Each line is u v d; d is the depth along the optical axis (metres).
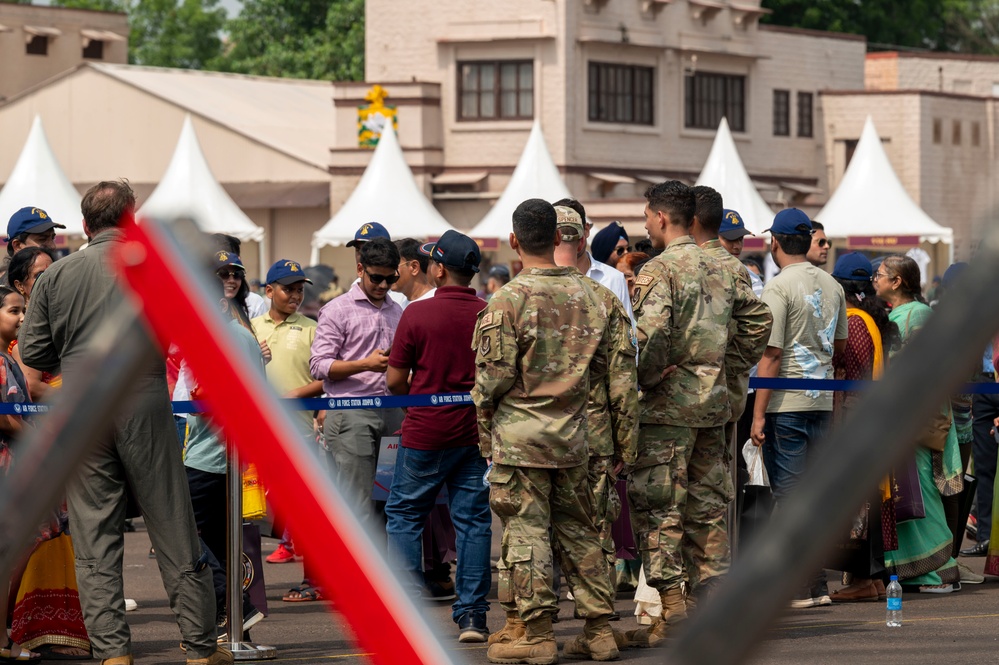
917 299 17.59
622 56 67.75
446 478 13.71
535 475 12.04
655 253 18.75
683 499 12.68
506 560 12.20
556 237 12.32
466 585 13.55
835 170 78.00
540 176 44.75
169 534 10.91
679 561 12.66
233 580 12.55
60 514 12.37
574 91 65.75
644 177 68.12
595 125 66.56
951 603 15.70
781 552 1.46
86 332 10.66
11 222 17.67
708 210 13.23
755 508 14.84
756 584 1.46
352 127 67.06
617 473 13.37
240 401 1.96
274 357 17.39
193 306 1.86
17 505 1.83
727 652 1.47
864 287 16.94
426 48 67.12
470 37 66.06
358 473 16.00
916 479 15.77
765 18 101.19
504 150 66.12
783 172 75.94
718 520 13.01
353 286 16.73
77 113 75.62
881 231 45.25
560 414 11.98
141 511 11.04
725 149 45.50
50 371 11.11
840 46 78.69
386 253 16.36
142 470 10.74
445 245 14.02
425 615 2.16
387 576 2.11
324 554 2.06
